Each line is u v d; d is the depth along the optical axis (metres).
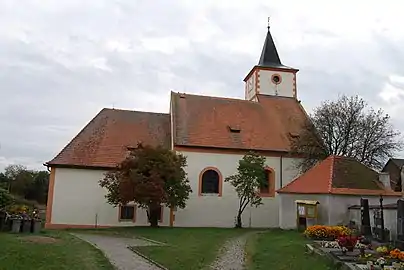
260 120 37.38
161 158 26.95
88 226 30.53
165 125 35.72
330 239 19.16
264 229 29.28
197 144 33.09
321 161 31.09
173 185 27.33
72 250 15.91
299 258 13.92
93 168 31.25
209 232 25.06
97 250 16.36
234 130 35.28
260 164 31.16
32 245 16.05
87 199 30.94
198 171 32.84
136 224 31.27
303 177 28.09
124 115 35.56
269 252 15.72
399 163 54.50
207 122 35.50
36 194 57.06
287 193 27.38
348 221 25.23
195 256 15.15
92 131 33.47
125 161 27.20
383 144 34.06
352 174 27.16
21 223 21.31
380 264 11.47
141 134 34.31
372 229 20.61
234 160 33.72
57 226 30.16
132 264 13.65
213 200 32.66
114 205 29.70
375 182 27.22
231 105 38.19
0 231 20.80
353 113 34.31
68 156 31.39
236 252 16.33
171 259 14.52
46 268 11.93
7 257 12.77
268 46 43.62
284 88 41.66
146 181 26.02
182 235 23.08
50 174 30.83
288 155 34.66
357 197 25.86
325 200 25.59
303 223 25.86
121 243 19.38
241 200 32.16
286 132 36.78
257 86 41.19
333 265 12.23
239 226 31.94
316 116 35.25
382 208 19.61
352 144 33.69
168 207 29.64
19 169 63.34
